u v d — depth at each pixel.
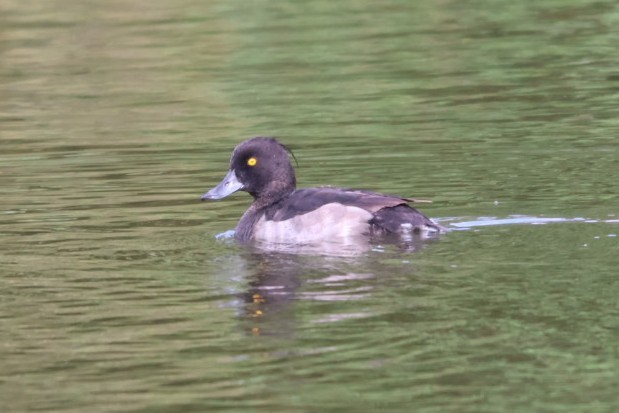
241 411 9.22
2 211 15.71
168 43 27.06
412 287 11.85
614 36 26.05
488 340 10.36
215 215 15.55
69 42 27.36
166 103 22.61
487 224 14.23
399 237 13.89
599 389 9.39
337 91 22.80
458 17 28.75
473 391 9.41
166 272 12.82
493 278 12.02
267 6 30.38
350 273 12.45
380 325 10.80
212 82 23.98
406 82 23.30
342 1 30.92
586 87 22.23
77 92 23.73
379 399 9.33
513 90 22.31
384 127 19.97
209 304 11.63
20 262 13.32
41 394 9.66
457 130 19.55
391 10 29.78
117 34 27.94
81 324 11.18
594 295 11.34
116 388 9.72
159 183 17.14
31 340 10.80
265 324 10.99
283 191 15.16
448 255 12.95
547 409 9.09
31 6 30.83
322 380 9.70
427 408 9.15
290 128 20.20
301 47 26.36
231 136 19.83
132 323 11.17
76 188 16.92
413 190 16.14
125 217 15.36
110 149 19.31
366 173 17.16
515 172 16.83
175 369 10.05
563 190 15.75
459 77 23.45
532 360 9.94
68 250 13.84
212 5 30.58
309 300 11.59
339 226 14.00
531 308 11.06
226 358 10.22
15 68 25.69
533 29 27.14
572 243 13.22
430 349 10.22
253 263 13.09
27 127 21.20
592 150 17.92
